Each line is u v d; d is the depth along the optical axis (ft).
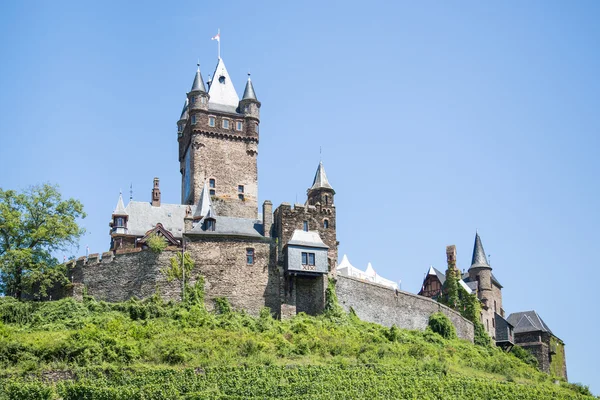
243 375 222.48
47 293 287.69
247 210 354.54
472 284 376.68
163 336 244.01
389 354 265.34
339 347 259.19
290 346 250.37
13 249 277.03
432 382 248.52
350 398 223.92
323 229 305.32
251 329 266.16
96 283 284.00
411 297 319.47
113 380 213.25
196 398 204.44
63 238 286.66
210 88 370.12
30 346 221.46
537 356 370.94
